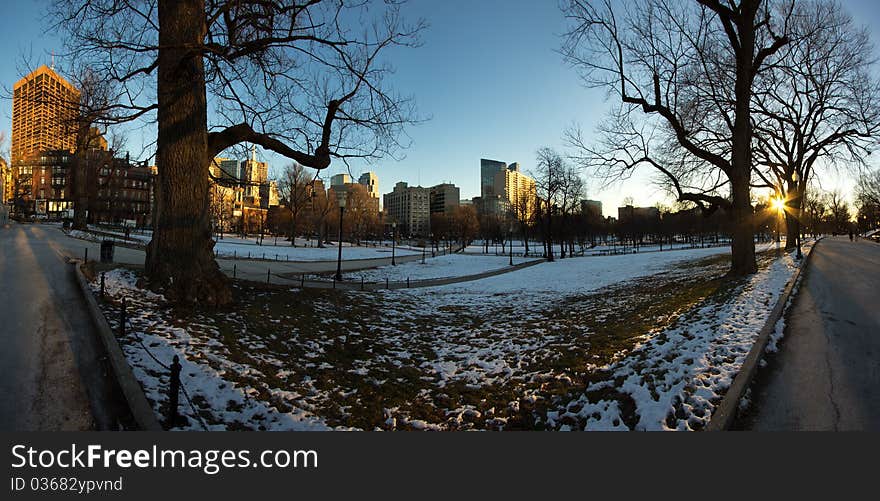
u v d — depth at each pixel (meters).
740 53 16.77
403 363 9.56
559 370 8.13
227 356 7.86
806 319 9.77
